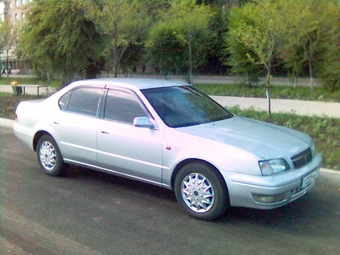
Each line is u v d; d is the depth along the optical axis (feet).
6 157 29.53
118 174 21.48
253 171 17.03
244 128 20.11
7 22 111.45
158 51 86.84
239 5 112.16
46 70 58.90
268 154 17.40
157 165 19.62
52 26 53.57
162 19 71.36
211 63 109.70
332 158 26.71
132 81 22.59
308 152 19.10
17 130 26.07
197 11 75.25
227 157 17.54
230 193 17.53
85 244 16.26
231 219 18.71
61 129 23.39
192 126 19.90
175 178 19.24
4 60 141.90
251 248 15.97
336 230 17.66
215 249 15.88
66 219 18.71
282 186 16.96
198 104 22.03
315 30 60.80
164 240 16.63
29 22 55.57
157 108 20.38
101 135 21.47
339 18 48.21
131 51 85.20
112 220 18.61
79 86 23.44
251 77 71.61
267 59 40.27
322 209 19.99
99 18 48.37
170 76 93.91
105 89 22.27
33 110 25.18
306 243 16.43
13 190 22.56
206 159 17.92
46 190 22.58
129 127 20.56
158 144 19.44
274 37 40.68
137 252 15.61
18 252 15.60
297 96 57.26
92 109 22.39
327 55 53.93
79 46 53.67
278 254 15.51
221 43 101.96
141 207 20.17
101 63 59.16
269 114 40.88
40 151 25.05
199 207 18.48
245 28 49.11
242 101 53.42
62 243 16.34
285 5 47.29
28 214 19.26
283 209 19.95
